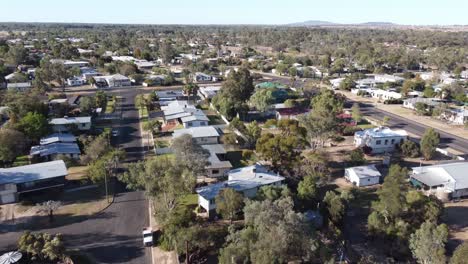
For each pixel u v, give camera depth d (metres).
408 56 191.00
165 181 39.91
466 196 53.44
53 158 62.00
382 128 77.62
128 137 76.62
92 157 59.59
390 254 39.16
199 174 51.59
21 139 62.31
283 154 56.22
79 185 54.59
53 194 51.81
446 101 113.12
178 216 39.69
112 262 37.53
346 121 90.06
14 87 113.88
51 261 37.25
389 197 42.03
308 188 46.94
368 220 42.59
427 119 96.56
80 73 144.75
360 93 125.50
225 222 44.84
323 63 180.25
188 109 89.81
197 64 166.12
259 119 93.50
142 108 99.81
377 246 40.91
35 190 50.91
